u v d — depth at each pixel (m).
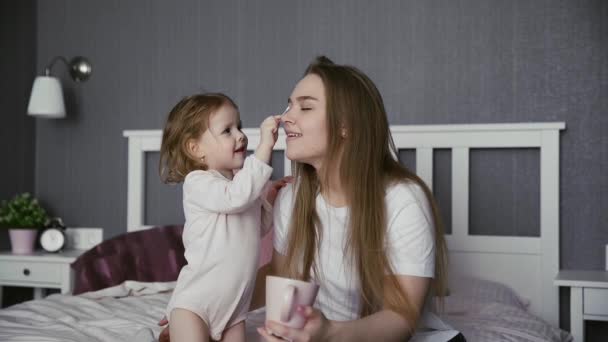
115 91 3.15
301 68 2.88
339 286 1.38
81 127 3.21
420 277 1.31
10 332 1.60
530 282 2.52
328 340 1.06
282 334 0.98
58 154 3.24
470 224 2.67
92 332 1.65
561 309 2.57
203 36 3.03
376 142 1.37
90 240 3.16
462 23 2.68
